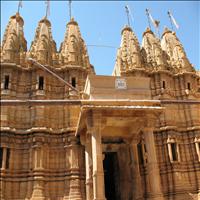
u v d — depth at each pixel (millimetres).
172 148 35219
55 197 30625
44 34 39531
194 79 41031
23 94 35125
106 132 30906
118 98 26094
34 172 30531
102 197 22594
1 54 36156
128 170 31453
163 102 11055
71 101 9805
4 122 32188
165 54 44250
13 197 29766
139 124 28000
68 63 37594
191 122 36906
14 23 40406
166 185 33406
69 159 32125
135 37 43469
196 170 34312
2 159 30672
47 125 33500
